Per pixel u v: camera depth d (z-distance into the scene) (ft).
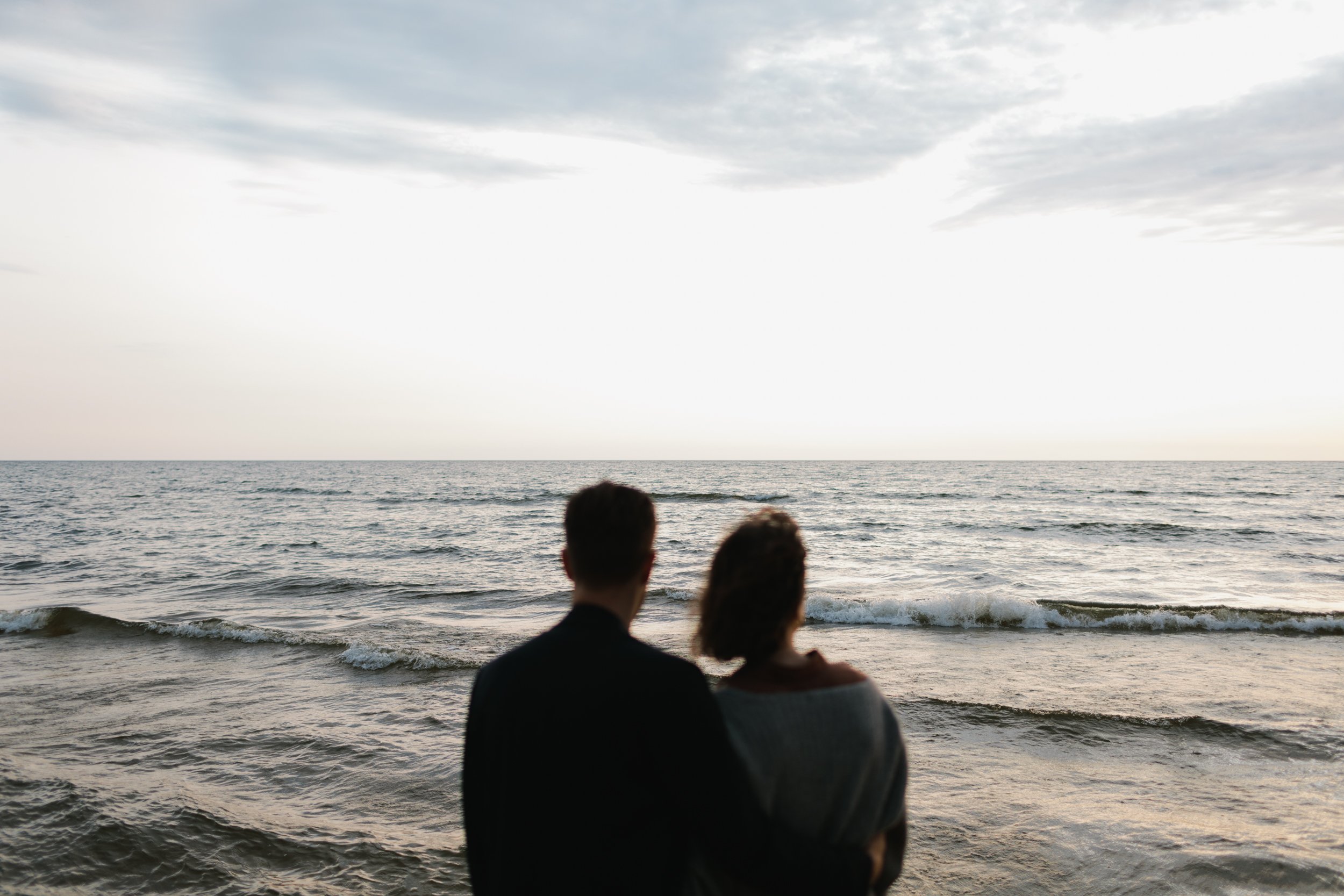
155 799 14.76
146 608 40.98
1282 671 26.23
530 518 114.42
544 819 4.35
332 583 49.67
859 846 4.50
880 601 36.65
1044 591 47.26
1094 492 179.93
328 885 12.07
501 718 4.59
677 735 4.17
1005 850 13.37
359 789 16.12
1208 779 16.55
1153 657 28.58
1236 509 128.98
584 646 4.58
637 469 423.64
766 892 4.31
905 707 21.20
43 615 32.55
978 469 413.39
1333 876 12.25
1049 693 23.41
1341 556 66.03
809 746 4.41
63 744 18.70
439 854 13.15
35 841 12.85
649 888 4.31
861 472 348.79
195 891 11.80
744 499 158.30
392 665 26.43
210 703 22.34
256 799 15.49
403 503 153.69
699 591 5.23
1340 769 17.08
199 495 179.93
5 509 130.21
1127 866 12.74
